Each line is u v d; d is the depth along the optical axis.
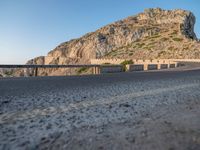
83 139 3.54
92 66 28.38
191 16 193.12
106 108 5.75
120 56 150.62
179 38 152.00
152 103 6.41
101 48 181.00
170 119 4.70
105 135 3.72
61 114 5.12
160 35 170.38
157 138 3.57
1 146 3.26
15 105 6.16
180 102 6.56
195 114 5.11
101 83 12.33
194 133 3.79
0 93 8.47
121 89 9.54
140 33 183.75
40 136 3.67
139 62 66.94
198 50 121.44
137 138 3.58
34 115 5.02
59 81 13.86
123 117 4.87
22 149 3.17
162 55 130.00
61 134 3.76
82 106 6.01
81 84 11.87
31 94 8.19
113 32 193.12
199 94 8.04
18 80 14.89
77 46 192.38
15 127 4.13
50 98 7.30
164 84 11.45
